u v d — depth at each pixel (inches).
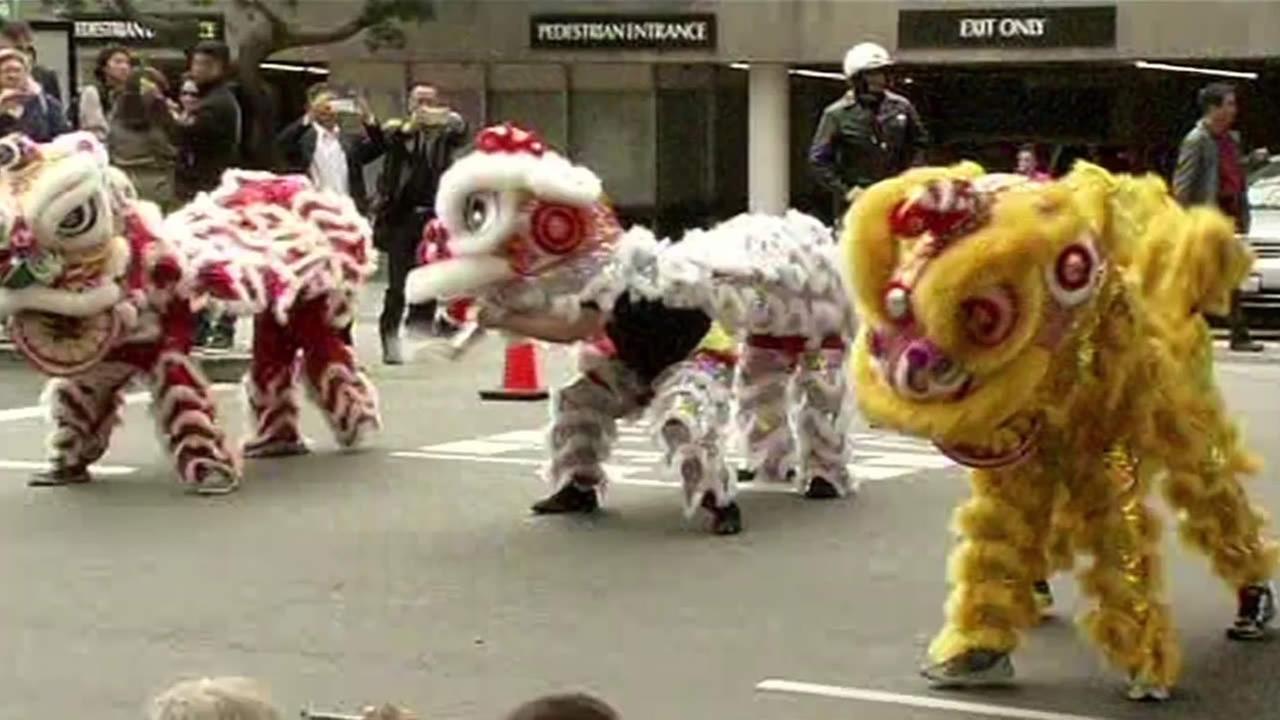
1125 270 403.2
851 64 788.0
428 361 943.7
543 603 483.5
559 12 1683.1
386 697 408.2
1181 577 509.7
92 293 583.5
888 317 377.1
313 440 722.2
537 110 1748.3
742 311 561.0
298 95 1788.9
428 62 1721.2
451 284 519.5
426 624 465.1
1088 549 402.9
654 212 1747.0
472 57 1700.3
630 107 1739.7
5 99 826.2
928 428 375.6
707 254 552.4
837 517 584.7
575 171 526.3
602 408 585.9
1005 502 406.6
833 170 788.0
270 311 644.1
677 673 424.5
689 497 560.1
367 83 1731.1
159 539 555.2
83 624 466.6
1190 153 965.2
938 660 412.5
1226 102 968.9
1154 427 408.2
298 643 449.7
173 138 884.6
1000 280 369.7
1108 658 402.9
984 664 410.6
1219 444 433.4
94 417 636.1
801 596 490.3
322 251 663.8
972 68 1679.4
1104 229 388.8
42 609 480.1
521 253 523.5
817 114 1754.4
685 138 1763.0
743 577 509.4
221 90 885.8
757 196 1662.2
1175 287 425.1
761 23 1622.8
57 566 523.5
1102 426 398.3
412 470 661.3
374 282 1285.7
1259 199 1157.1
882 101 786.8
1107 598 401.4
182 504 603.2
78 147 580.7
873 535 559.8
